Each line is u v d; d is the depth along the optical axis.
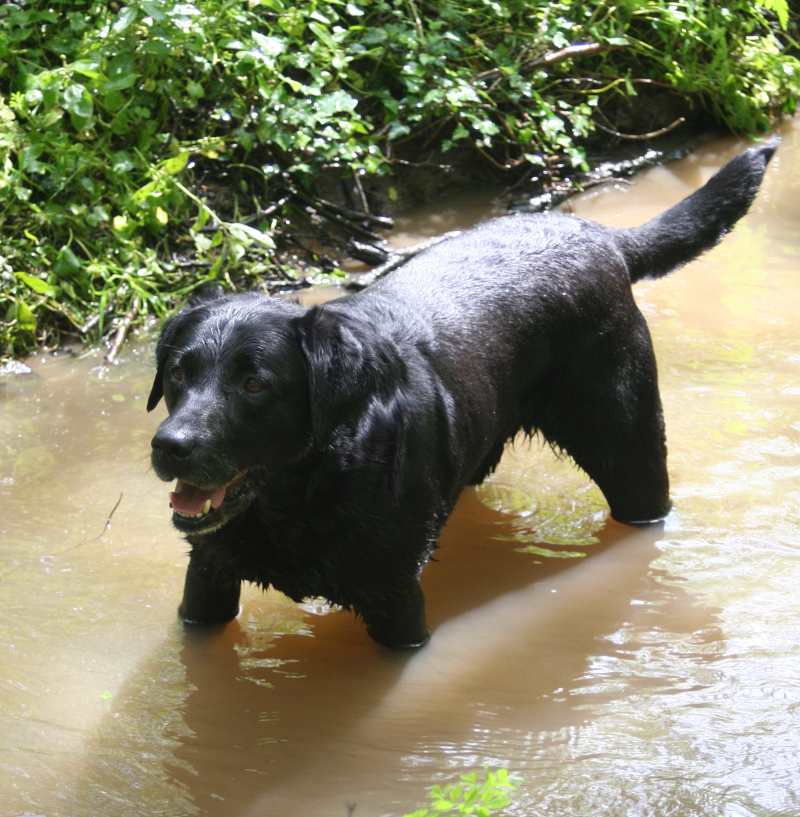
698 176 4.21
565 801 2.25
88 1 3.64
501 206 3.93
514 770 2.30
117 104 3.47
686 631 2.55
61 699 2.41
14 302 3.23
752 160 2.86
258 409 2.33
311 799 2.27
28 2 3.60
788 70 4.61
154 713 2.40
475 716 2.40
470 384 2.55
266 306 2.38
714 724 2.37
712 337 3.25
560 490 2.89
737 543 2.72
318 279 3.50
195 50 3.54
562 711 2.41
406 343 2.49
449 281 2.62
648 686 2.45
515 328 2.63
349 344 2.36
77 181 3.42
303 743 2.36
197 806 2.25
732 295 3.42
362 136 3.83
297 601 2.50
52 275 3.32
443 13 4.04
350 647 2.53
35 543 2.70
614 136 4.33
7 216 3.37
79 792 2.27
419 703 2.43
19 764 2.30
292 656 2.51
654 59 4.42
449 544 2.76
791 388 3.08
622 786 2.27
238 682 2.46
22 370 3.17
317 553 2.42
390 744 2.36
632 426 2.73
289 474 2.38
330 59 3.72
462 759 2.33
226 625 2.57
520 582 2.67
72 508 2.78
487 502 2.86
